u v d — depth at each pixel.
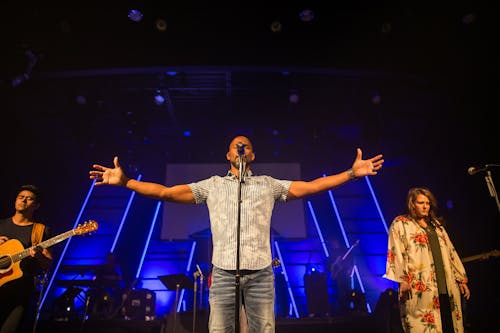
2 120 7.31
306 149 9.76
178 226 8.66
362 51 6.71
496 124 6.73
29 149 8.16
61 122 8.30
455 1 6.17
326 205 9.86
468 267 7.02
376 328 5.46
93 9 6.35
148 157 9.90
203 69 6.60
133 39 6.59
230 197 2.26
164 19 6.50
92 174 2.28
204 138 9.71
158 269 9.00
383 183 10.04
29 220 3.70
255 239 2.14
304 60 6.61
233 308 2.08
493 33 6.34
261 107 8.65
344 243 9.43
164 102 8.26
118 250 9.20
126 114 8.52
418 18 6.46
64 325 5.50
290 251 9.26
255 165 9.16
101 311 6.66
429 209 3.50
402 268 3.26
